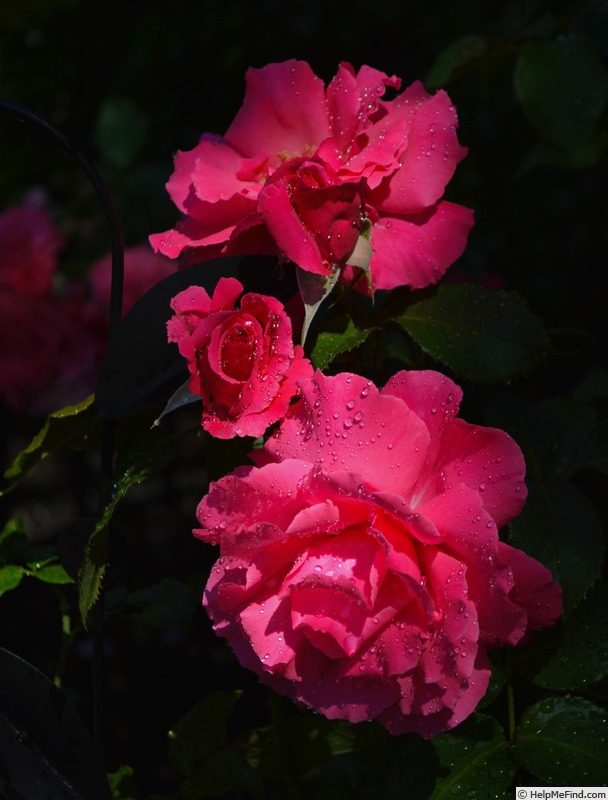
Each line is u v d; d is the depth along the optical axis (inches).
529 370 28.1
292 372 26.4
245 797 35.4
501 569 25.2
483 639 25.9
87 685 58.6
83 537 28.3
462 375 28.0
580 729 27.7
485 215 65.0
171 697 60.3
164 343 27.8
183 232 28.3
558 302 66.7
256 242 28.0
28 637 58.0
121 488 28.0
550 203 65.9
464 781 27.4
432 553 25.6
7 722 27.9
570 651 27.9
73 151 28.7
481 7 63.4
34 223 46.6
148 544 73.1
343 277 27.5
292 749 31.5
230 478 25.9
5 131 72.1
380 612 25.3
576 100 32.1
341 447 26.1
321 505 25.3
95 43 74.3
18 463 29.3
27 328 46.3
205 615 44.9
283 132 28.4
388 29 67.9
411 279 27.8
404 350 31.9
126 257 47.6
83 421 29.3
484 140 63.9
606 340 64.2
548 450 28.5
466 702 25.8
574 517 27.7
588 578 27.3
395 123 27.9
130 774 32.3
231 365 26.2
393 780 27.6
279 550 25.7
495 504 25.9
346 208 26.6
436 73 34.4
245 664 26.2
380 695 25.7
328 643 25.6
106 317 47.3
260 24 70.7
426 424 26.2
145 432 28.8
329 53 70.2
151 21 73.0
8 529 31.8
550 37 33.6
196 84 73.9
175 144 73.0
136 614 32.6
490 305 28.4
